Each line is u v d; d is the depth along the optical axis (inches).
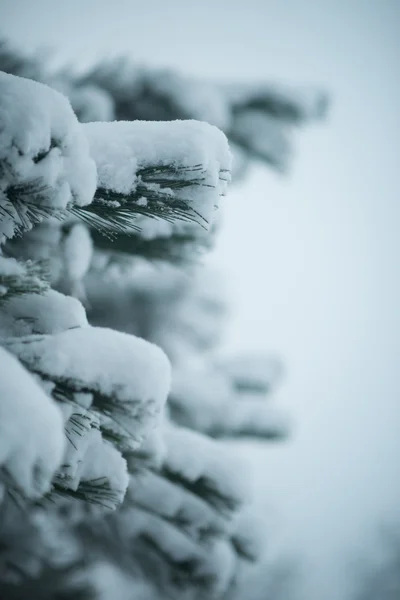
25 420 38.6
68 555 143.5
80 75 157.9
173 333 187.3
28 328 59.4
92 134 58.9
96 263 99.4
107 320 174.1
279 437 173.6
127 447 61.3
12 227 54.7
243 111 169.0
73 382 52.7
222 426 168.4
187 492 106.0
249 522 119.7
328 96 171.0
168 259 96.3
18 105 49.1
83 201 53.7
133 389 53.9
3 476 37.9
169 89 155.6
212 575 114.0
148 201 58.7
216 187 58.7
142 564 120.1
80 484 61.1
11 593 138.8
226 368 192.1
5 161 49.4
